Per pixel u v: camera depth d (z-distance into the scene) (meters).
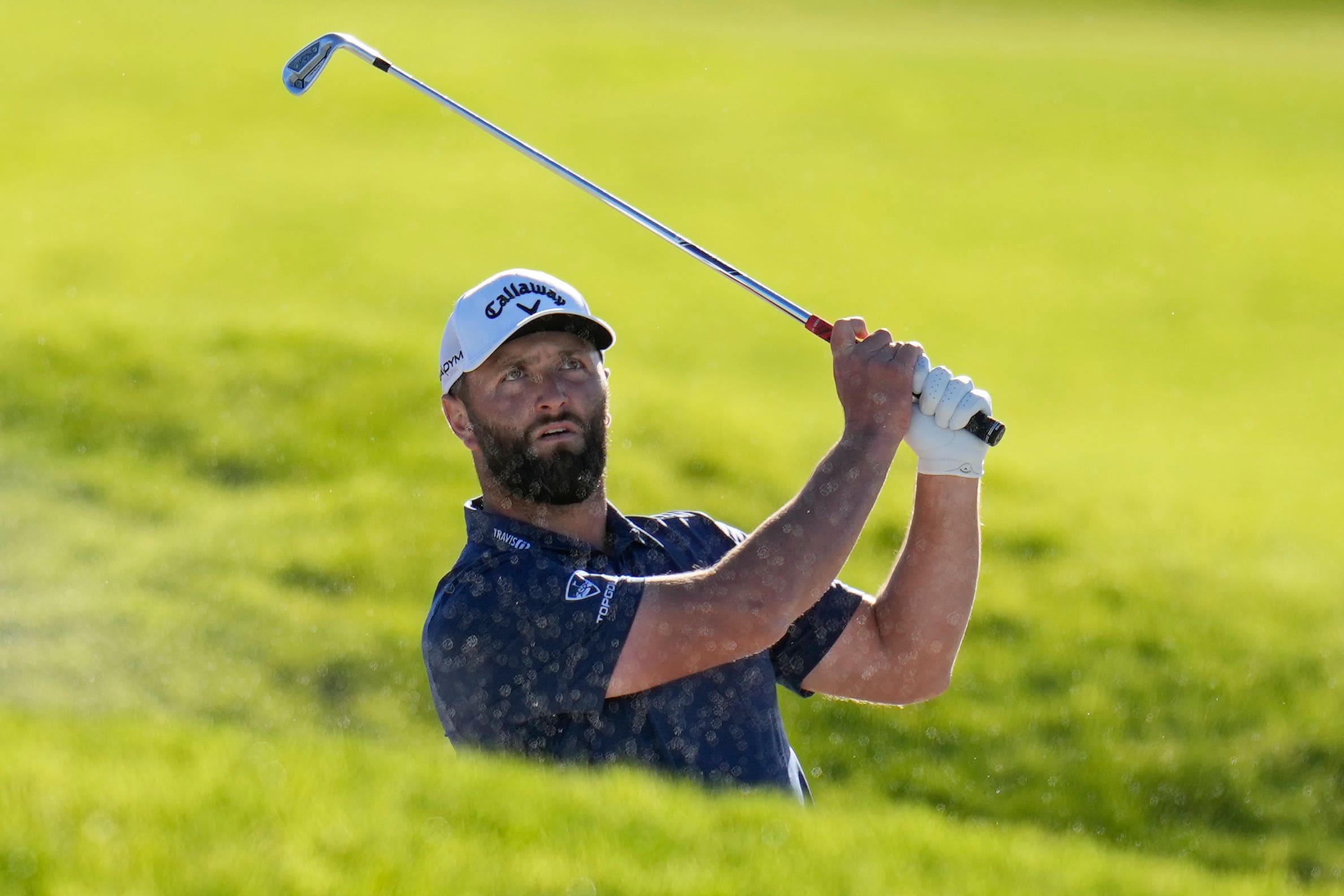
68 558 40.84
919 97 150.38
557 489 12.66
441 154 127.25
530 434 12.61
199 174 119.25
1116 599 43.22
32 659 34.44
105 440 51.25
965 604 13.43
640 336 87.19
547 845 10.60
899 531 48.50
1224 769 34.59
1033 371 85.75
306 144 128.38
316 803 10.75
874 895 10.51
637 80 151.62
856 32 185.62
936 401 12.73
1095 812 32.97
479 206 113.88
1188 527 51.78
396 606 39.88
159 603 38.03
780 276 101.56
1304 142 139.12
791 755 13.26
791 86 152.25
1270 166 131.75
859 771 33.53
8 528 42.56
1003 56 169.12
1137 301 99.88
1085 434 72.69
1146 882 12.98
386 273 98.25
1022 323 94.94
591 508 13.07
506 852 10.36
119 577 39.75
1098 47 179.00
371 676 35.72
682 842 10.88
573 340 12.84
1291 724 36.47
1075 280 103.81
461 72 148.88
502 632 11.92
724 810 11.62
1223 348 91.25
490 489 13.03
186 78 143.00
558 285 13.02
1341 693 38.34
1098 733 35.56
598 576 11.93
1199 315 97.31
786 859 10.91
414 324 86.88
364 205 113.19
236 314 69.38
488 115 137.38
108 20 158.50
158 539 43.16
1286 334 94.25
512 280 12.91
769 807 11.84
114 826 9.92
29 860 9.34
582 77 151.50
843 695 13.68
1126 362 88.12
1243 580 45.84
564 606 11.80
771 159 129.62
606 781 11.77
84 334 60.25
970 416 12.80
